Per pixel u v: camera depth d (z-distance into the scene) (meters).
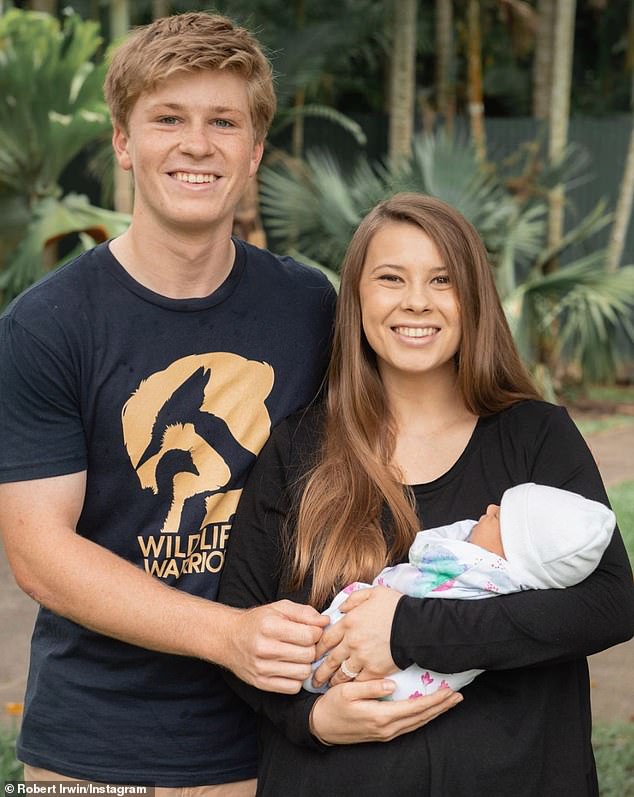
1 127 9.23
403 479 2.50
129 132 2.54
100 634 2.53
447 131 14.45
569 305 11.79
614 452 10.44
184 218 2.46
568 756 2.35
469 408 2.59
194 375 2.57
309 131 14.79
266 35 12.79
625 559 2.38
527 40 17.56
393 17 14.03
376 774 2.29
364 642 2.26
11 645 5.41
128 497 2.54
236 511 2.60
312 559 2.45
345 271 2.61
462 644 2.22
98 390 2.50
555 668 2.38
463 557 2.29
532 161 13.27
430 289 2.53
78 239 13.06
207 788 2.60
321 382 2.73
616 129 14.98
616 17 20.56
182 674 2.54
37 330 2.44
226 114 2.48
